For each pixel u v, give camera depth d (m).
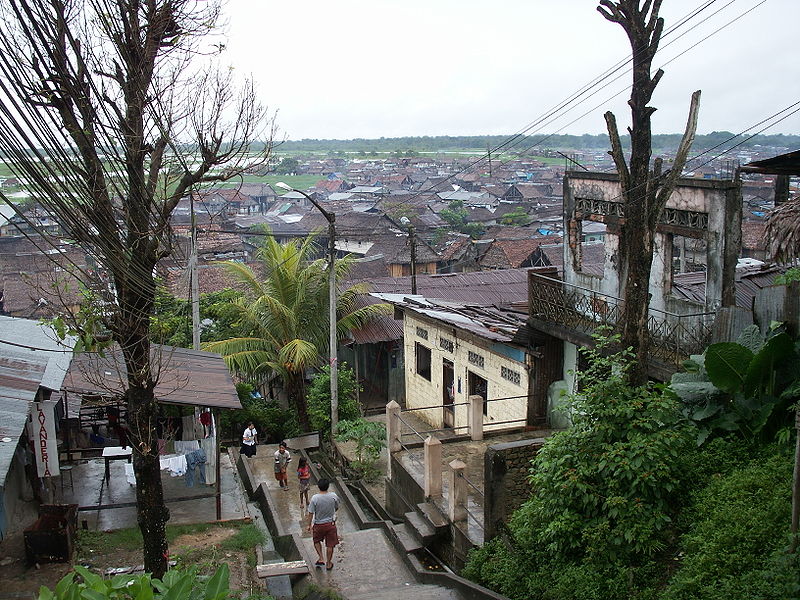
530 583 8.70
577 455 8.86
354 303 25.02
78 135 6.36
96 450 12.08
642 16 8.98
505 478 10.19
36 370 10.55
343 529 13.19
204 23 7.49
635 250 9.45
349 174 160.88
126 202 7.09
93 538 10.22
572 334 13.72
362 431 16.98
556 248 47.44
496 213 87.56
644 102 9.20
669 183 9.23
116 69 6.89
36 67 5.92
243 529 11.13
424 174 147.62
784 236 9.95
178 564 9.76
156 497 8.01
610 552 8.09
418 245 53.34
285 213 102.75
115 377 11.50
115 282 7.53
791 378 9.23
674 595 7.04
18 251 45.50
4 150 5.60
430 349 20.16
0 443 7.89
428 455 11.68
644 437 8.57
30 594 8.46
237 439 20.69
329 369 21.56
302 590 9.78
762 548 7.07
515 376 15.67
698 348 11.28
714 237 11.62
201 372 13.24
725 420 9.42
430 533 11.15
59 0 6.11
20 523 10.24
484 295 28.39
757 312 10.45
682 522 8.24
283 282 22.23
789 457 8.48
